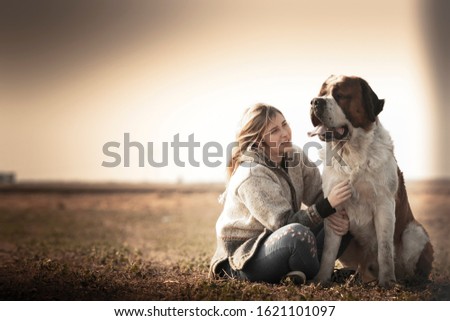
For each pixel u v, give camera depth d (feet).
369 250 28.07
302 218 25.25
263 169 25.55
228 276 26.68
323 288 25.93
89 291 27.40
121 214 106.52
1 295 26.99
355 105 25.46
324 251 26.63
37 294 27.17
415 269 28.27
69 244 55.06
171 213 105.70
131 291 27.32
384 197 26.11
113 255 41.27
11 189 167.53
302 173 27.50
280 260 24.91
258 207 25.14
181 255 44.04
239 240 26.11
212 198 144.36
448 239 53.67
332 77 26.35
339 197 24.98
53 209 122.83
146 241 59.16
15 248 50.08
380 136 26.18
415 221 28.86
